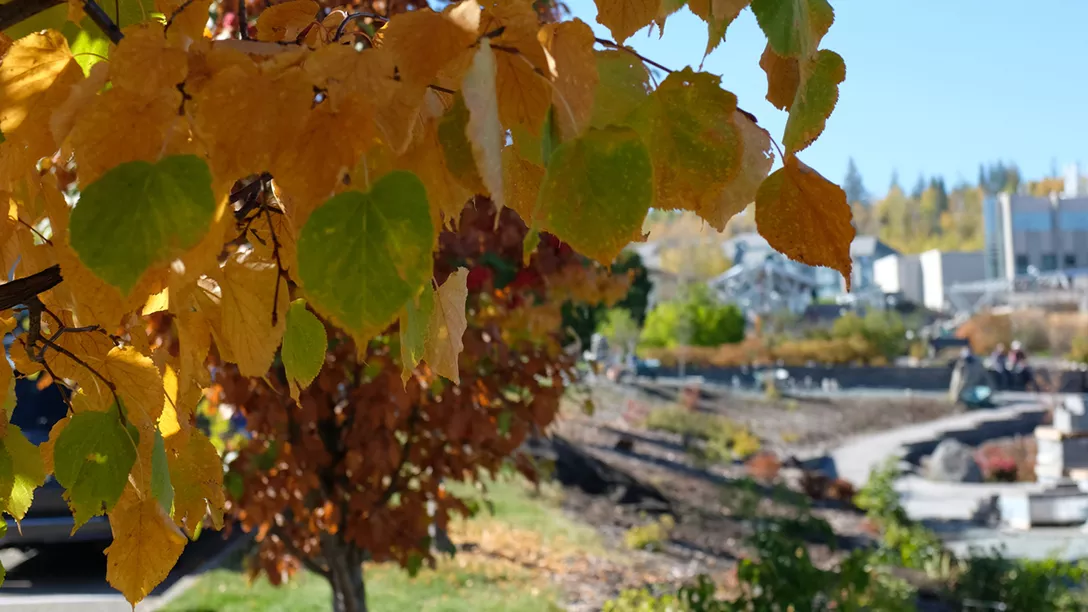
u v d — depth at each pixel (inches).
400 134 25.8
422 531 183.2
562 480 583.5
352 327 23.3
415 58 25.8
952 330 2137.1
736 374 1633.9
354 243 23.4
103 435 33.0
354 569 193.5
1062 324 1867.6
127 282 23.0
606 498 551.2
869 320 1973.4
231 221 28.3
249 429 167.3
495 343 171.8
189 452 38.0
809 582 264.1
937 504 712.4
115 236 23.0
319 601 294.0
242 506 165.6
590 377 1302.9
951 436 1101.7
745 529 495.5
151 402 35.4
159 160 23.6
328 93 25.6
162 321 104.7
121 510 34.9
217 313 35.7
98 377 35.6
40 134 31.1
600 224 26.7
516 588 334.0
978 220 4729.3
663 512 529.3
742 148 29.4
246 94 25.4
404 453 184.9
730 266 3142.2
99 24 32.3
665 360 1775.3
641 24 33.5
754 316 2385.6
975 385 1310.3
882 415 1216.2
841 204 29.8
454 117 28.1
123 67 25.6
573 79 27.2
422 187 23.8
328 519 184.4
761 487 657.0
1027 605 363.3
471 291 164.4
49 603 291.3
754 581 265.9
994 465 841.5
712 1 29.6
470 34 25.9
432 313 31.4
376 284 23.3
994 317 1927.9
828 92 30.4
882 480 605.0
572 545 421.1
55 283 35.4
